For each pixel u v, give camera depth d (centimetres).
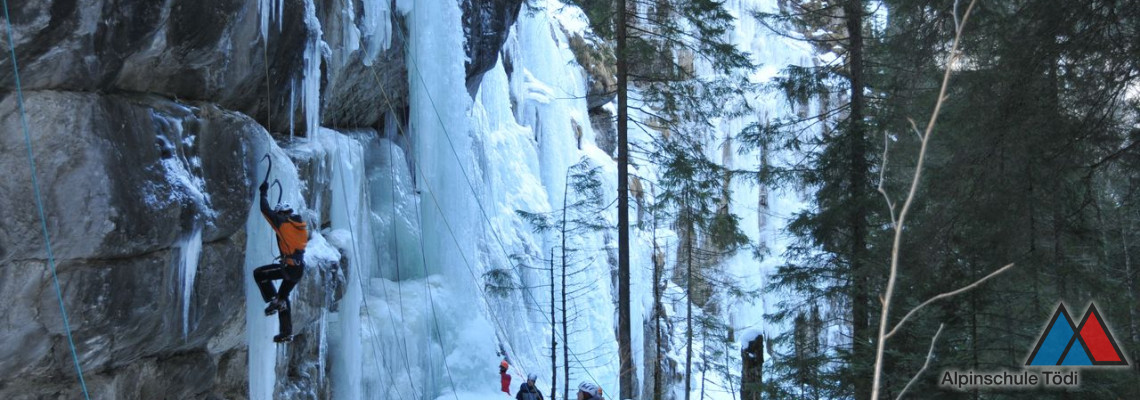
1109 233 1527
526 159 2942
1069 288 1165
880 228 1554
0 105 589
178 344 809
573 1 1911
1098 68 1045
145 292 702
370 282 1755
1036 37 1023
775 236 4044
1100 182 1355
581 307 2812
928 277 1195
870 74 1650
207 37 762
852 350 1438
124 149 669
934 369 1150
